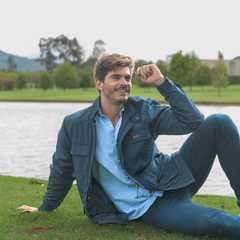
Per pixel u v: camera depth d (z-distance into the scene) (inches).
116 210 86.1
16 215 100.3
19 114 931.3
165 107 84.4
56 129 546.0
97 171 84.4
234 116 770.8
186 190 82.9
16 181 186.9
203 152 79.6
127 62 79.1
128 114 81.8
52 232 83.2
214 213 72.5
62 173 88.9
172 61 2807.6
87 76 3806.6
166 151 328.5
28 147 353.1
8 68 6402.6
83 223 91.4
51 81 3769.7
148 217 83.3
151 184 82.0
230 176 78.0
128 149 81.7
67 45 5002.5
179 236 76.9
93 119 81.2
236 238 70.1
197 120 79.0
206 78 2723.9
